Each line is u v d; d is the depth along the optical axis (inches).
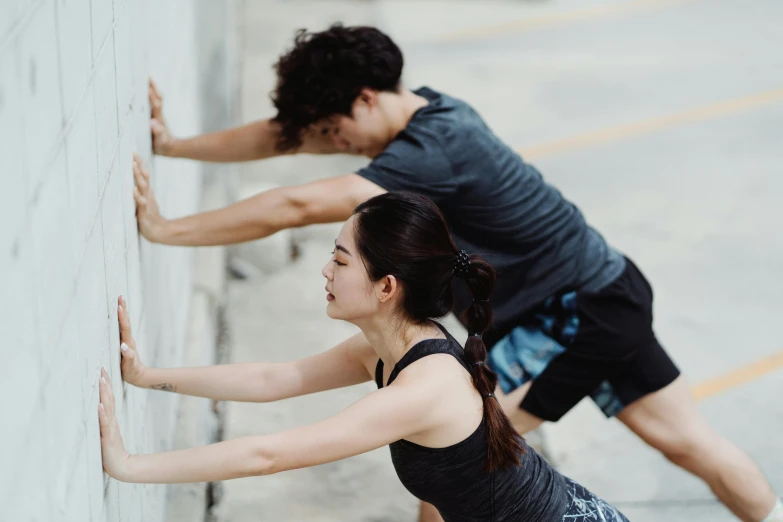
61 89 65.6
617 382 128.4
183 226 108.0
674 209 266.4
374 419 83.7
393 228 84.9
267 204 109.8
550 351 121.3
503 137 314.0
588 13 463.8
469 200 117.1
